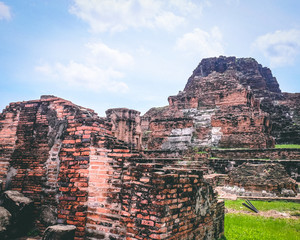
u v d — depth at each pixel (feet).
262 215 34.71
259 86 168.04
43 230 19.13
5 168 22.70
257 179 52.24
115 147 18.78
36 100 23.61
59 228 16.51
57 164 20.27
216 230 21.84
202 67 167.02
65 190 18.98
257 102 113.60
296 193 49.16
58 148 20.70
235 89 104.37
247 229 26.23
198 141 96.89
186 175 16.83
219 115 102.78
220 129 94.38
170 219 14.52
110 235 16.51
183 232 15.80
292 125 124.06
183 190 16.17
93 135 19.35
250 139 87.04
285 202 43.83
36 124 22.84
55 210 19.21
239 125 90.89
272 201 45.01
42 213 19.60
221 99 107.14
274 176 51.49
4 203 19.33
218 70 162.40
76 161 19.30
